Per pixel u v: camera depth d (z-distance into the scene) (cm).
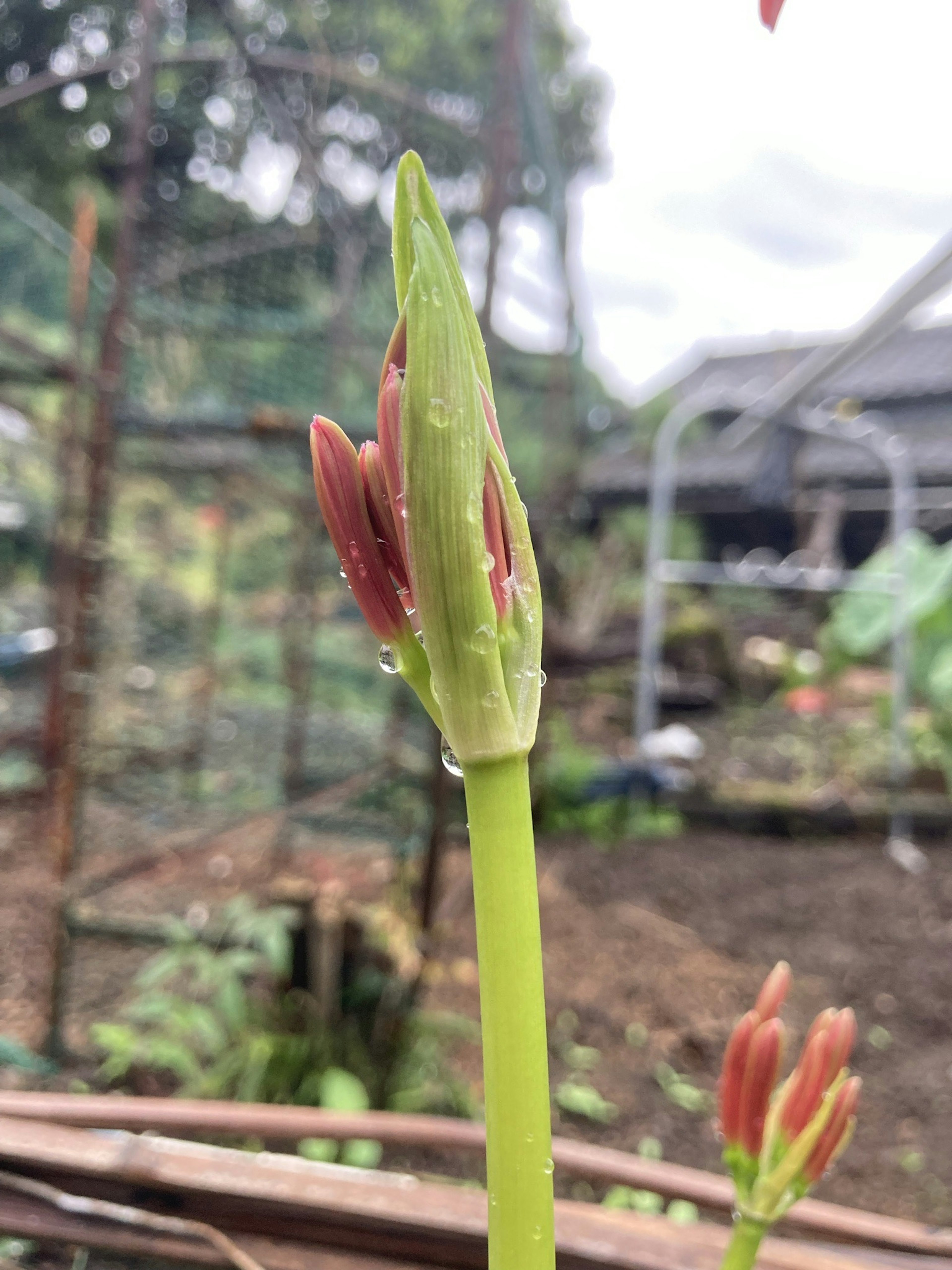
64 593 338
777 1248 56
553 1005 231
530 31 215
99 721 337
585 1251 54
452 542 30
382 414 32
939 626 467
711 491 783
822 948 274
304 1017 179
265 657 450
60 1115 64
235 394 321
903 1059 214
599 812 379
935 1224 159
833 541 612
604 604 658
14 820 319
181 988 211
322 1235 56
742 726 555
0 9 294
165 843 292
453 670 31
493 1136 32
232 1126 66
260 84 238
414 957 200
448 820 274
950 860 358
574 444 310
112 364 203
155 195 266
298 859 294
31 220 358
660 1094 197
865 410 927
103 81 252
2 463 380
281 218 320
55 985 187
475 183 262
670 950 268
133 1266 57
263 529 464
